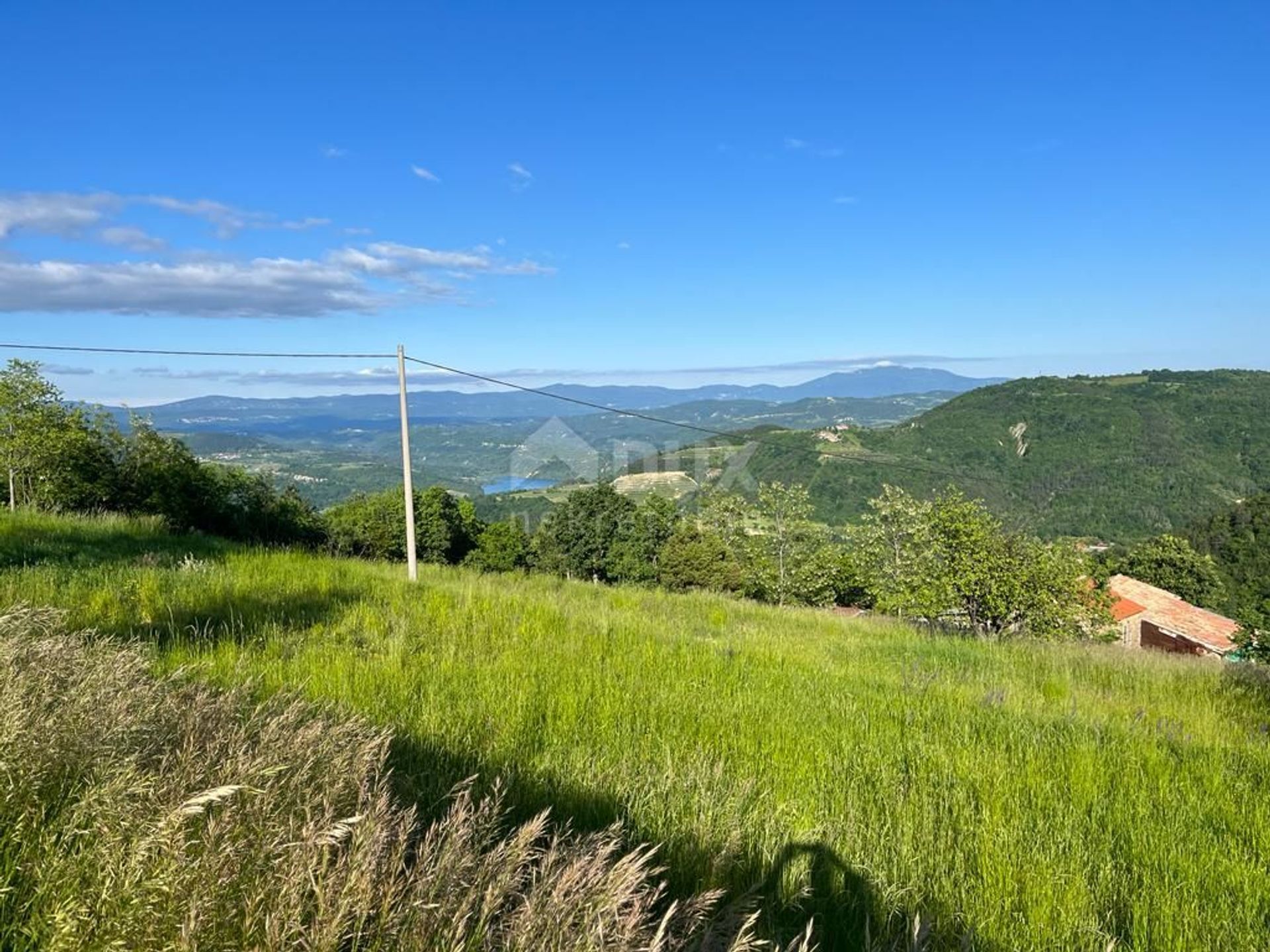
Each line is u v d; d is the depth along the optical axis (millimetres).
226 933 1641
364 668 5574
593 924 1742
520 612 9594
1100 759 5289
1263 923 3072
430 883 1841
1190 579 55312
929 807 3930
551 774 3812
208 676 4602
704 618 13695
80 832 1885
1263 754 6172
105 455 19828
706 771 4008
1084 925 2908
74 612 6473
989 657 11539
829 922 2779
